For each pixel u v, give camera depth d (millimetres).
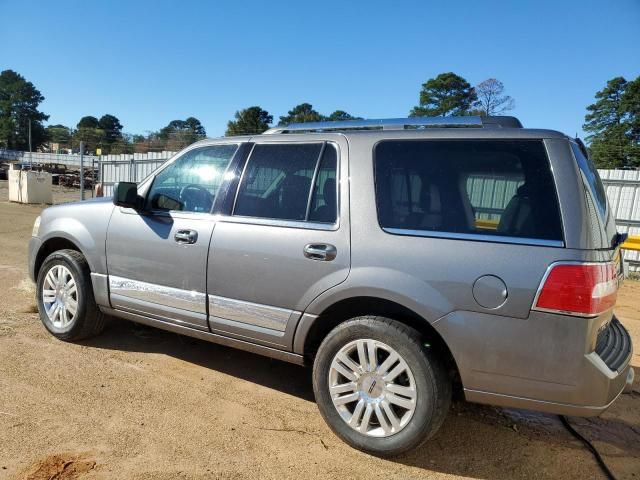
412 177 3125
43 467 2775
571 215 2697
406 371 2951
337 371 3189
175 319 3922
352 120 3592
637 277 10156
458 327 2818
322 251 3203
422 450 3211
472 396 2873
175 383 3959
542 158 2834
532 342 2688
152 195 4168
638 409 4012
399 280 2961
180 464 2896
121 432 3191
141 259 4055
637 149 47250
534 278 2676
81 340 4680
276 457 3031
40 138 96438
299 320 3318
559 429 3611
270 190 3586
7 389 3660
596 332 2688
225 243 3609
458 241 2891
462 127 3209
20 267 7785
